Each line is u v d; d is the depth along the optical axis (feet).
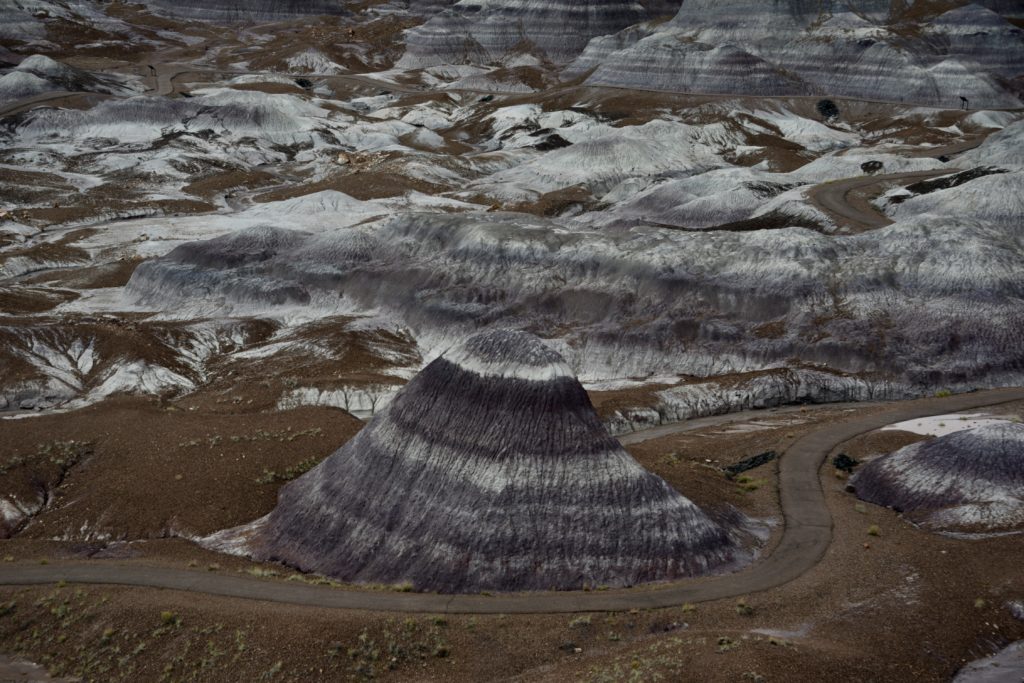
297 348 271.69
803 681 114.21
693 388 244.22
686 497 158.61
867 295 268.82
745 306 272.31
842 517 162.50
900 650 126.00
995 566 144.05
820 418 219.41
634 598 137.80
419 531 150.10
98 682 129.18
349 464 164.04
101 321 281.54
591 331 276.21
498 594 140.97
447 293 290.56
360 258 316.60
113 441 200.95
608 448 154.10
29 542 165.17
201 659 128.77
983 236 283.79
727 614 133.08
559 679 119.14
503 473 150.71
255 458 191.62
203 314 301.63
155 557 156.87
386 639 129.80
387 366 264.52
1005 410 216.54
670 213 398.21
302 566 154.20
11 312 297.12
